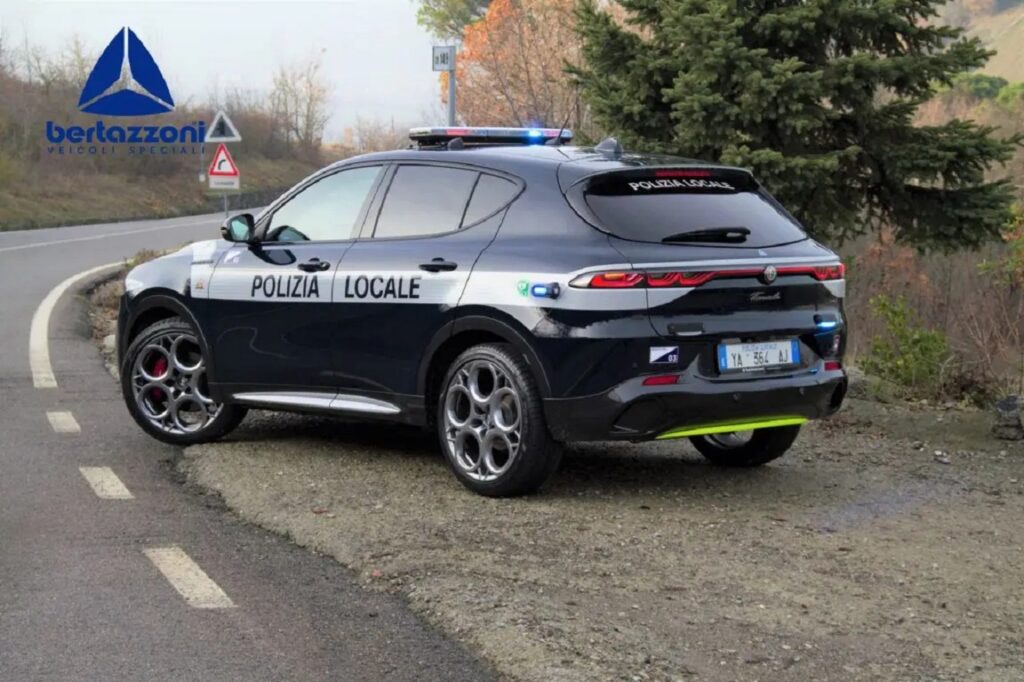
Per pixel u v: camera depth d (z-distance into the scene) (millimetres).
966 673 4410
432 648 4543
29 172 50781
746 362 6367
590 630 4668
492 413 6531
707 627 4766
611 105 11820
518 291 6340
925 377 9977
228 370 7723
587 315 6117
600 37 11914
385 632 4695
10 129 53031
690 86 11031
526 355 6312
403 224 7070
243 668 4344
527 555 5570
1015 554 5805
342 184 7484
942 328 14609
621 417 6156
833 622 4871
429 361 6789
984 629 4844
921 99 11484
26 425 8602
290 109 75938
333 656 4461
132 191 55219
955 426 8703
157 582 5246
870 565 5582
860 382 10125
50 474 7172
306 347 7348
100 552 5660
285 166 73375
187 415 8242
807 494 6883
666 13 11133
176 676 4266
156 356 8055
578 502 6543
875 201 12070
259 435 8203
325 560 5574
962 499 6852
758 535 6004
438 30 39438
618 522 6164
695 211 6484
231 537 5926
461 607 4852
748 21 11062
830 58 11453
